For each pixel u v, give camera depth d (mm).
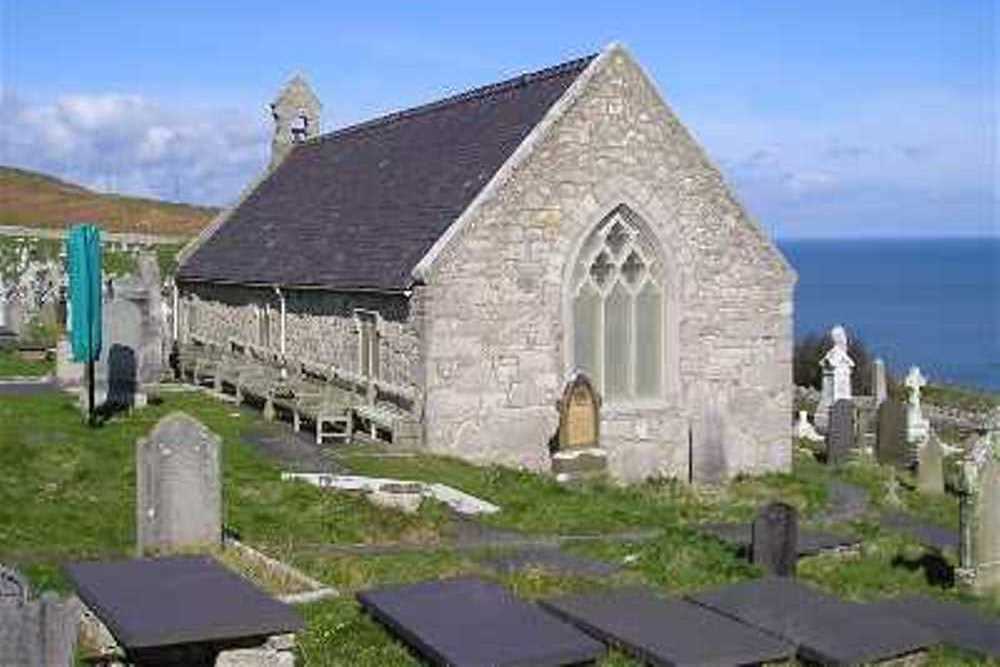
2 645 10461
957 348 118125
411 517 19125
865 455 32094
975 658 12859
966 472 16750
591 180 27406
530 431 26922
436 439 25875
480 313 26250
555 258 27078
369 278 27812
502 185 26344
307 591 14383
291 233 35469
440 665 11477
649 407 28375
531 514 20547
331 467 23266
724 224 29234
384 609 12883
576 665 11602
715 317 29266
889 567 18156
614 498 23109
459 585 13828
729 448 29188
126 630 10688
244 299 36062
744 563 17031
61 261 56625
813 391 44406
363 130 38969
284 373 30875
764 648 11969
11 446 22031
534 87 29688
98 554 15984
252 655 11125
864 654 12016
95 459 21734
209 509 15992
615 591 14336
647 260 28547
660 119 28219
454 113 32938
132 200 92750
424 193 29375
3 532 16594
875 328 139500
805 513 23750
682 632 12391
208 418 28469
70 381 30938
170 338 41719
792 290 30203
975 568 16719
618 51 27625
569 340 27391
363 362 28547
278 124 44812
